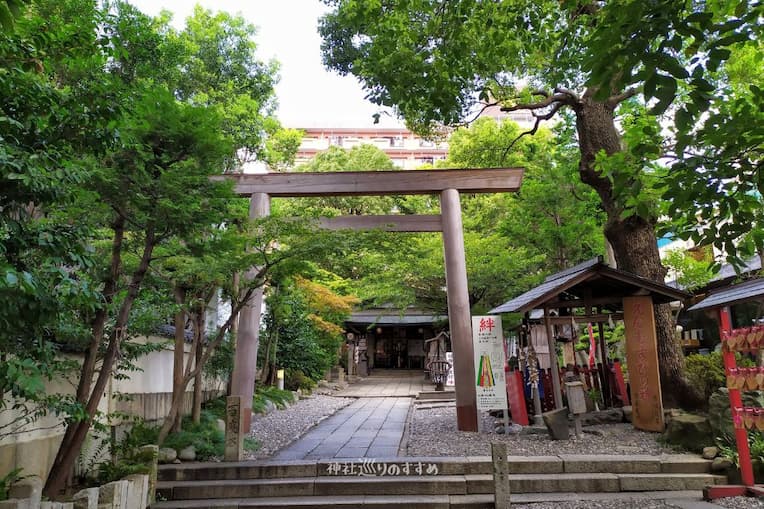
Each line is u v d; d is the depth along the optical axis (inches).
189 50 611.2
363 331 1282.0
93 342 224.4
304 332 791.1
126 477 240.4
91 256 170.9
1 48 147.2
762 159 155.2
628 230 412.5
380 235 368.2
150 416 404.8
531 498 267.4
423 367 1441.9
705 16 128.4
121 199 218.5
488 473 296.5
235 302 389.1
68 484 262.4
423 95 341.4
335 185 466.6
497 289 728.3
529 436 378.0
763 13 137.2
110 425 290.8
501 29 328.8
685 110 134.9
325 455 336.8
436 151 2078.0
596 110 429.4
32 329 153.0
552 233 623.5
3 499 159.5
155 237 247.8
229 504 264.8
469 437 387.2
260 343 722.8
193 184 232.7
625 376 503.2
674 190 158.2
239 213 338.3
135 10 321.1
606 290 394.9
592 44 144.2
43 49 159.0
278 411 594.9
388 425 489.4
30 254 155.1
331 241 327.0
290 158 807.1
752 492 256.4
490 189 466.3
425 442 374.6
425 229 472.7
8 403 227.3
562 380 437.1
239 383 429.7
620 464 293.0
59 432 270.7
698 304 307.9
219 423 431.5
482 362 404.8
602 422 402.0
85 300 157.9
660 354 394.0
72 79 183.5
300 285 671.1
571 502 261.1
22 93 150.8
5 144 138.4
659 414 357.7
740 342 255.6
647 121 286.2
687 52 142.6
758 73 355.3
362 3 335.3
